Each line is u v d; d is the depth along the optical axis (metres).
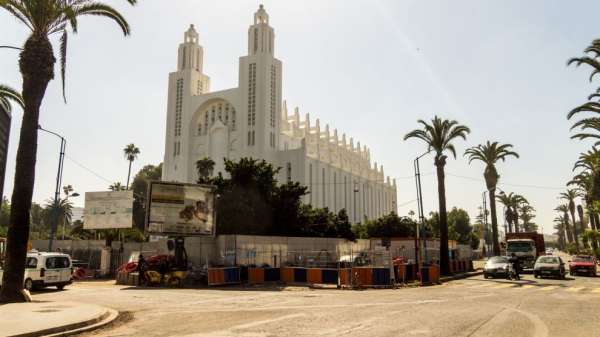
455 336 9.65
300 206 55.50
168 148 121.75
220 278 27.84
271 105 113.81
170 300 18.64
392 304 16.28
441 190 37.75
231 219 43.22
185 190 32.06
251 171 46.22
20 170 17.91
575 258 38.34
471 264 44.16
